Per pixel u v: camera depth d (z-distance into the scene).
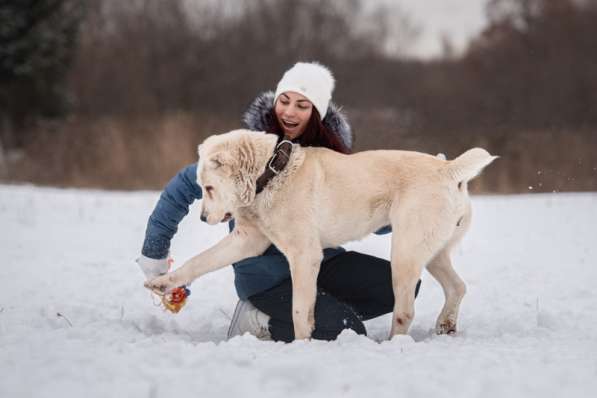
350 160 6.26
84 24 37.12
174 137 23.48
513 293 8.14
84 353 4.89
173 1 41.31
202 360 4.71
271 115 6.58
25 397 4.03
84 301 7.63
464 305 7.69
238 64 40.34
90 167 23.55
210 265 6.14
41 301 7.48
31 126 29.59
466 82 39.88
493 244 11.25
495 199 17.38
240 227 6.18
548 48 38.19
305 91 6.45
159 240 6.36
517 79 37.09
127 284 8.53
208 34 41.31
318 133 6.61
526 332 6.19
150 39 40.22
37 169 23.59
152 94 37.50
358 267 6.49
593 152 23.16
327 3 43.91
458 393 4.15
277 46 41.91
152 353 4.89
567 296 7.93
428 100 38.72
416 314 7.45
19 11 29.03
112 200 16.72
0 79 29.44
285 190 5.93
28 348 5.05
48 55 30.25
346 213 6.11
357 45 44.91
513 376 4.46
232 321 6.41
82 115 33.50
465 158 6.12
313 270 5.91
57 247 10.88
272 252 6.33
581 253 10.41
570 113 33.94
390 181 6.18
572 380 4.38
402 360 4.84
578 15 37.94
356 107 41.25
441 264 6.50
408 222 6.00
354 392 4.13
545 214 14.36
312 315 5.89
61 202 15.91
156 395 4.03
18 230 12.25
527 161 23.06
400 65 45.34
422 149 25.39
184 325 6.90
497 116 34.22
